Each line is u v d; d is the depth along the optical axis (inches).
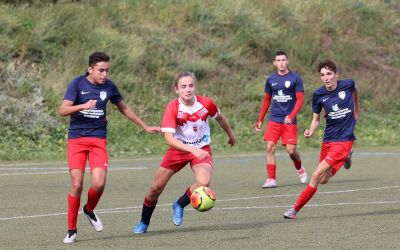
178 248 573.6
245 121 1902.1
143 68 1962.4
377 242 592.4
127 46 1964.8
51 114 1697.8
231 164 1368.1
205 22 2178.9
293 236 623.2
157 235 634.8
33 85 1742.1
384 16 2532.0
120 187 1002.1
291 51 2203.5
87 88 622.5
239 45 2161.7
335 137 756.0
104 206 820.6
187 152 631.2
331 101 756.6
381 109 2156.7
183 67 2004.2
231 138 664.4
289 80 1024.9
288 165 1359.5
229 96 1968.5
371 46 2393.0
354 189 974.4
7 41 1836.9
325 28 2372.0
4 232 652.1
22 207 810.8
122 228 674.8
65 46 1915.6
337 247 571.5
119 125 1712.6
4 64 1771.7
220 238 616.7
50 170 1240.2
